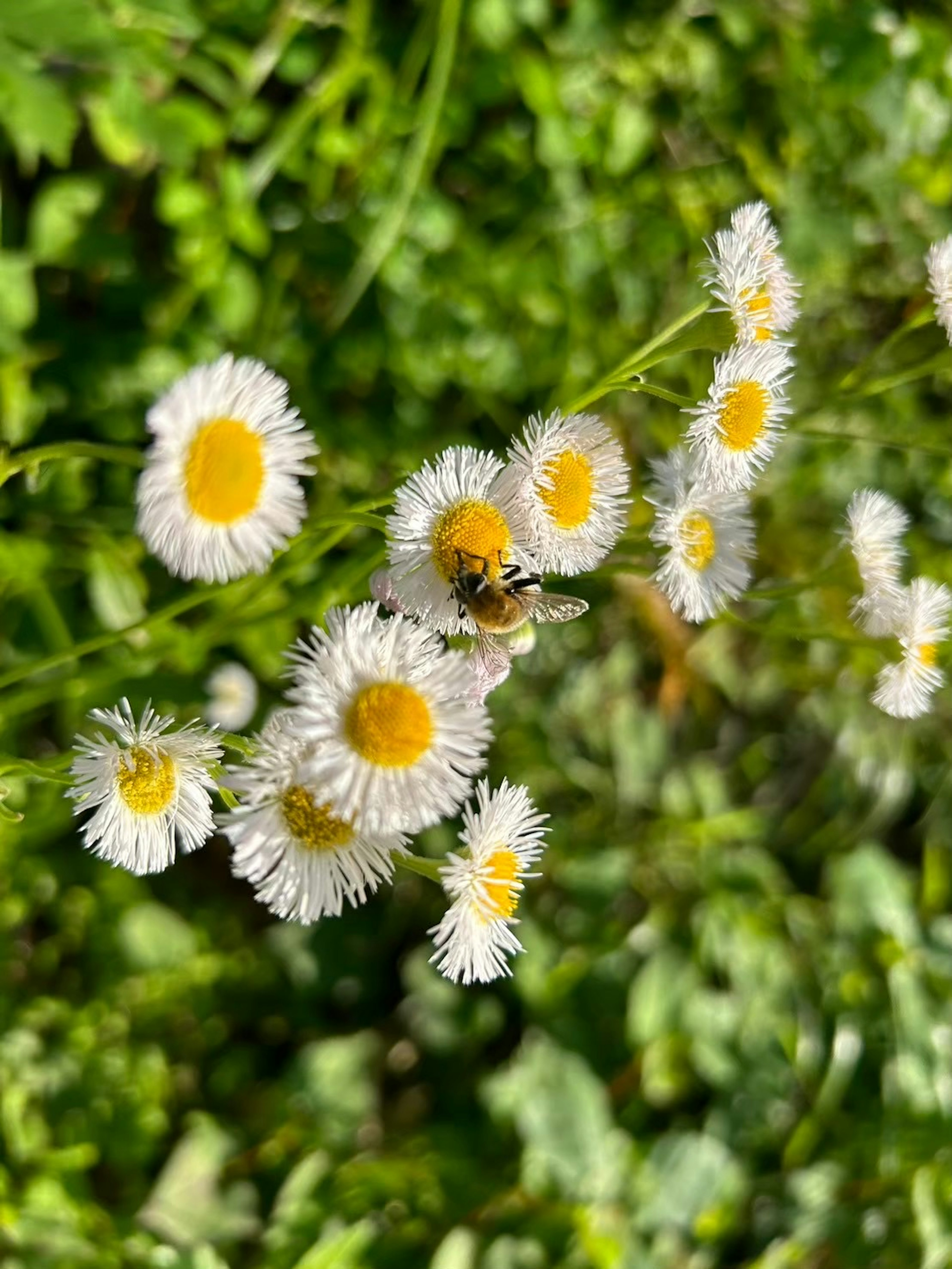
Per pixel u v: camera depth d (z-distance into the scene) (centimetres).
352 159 22
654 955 24
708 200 24
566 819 26
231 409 13
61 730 20
